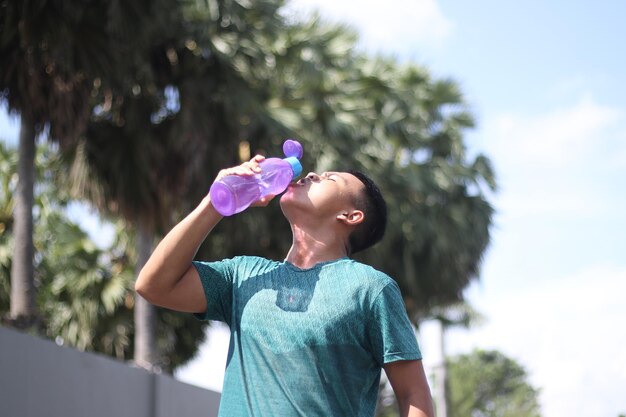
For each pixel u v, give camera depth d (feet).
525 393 209.87
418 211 68.08
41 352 22.97
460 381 207.21
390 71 71.92
